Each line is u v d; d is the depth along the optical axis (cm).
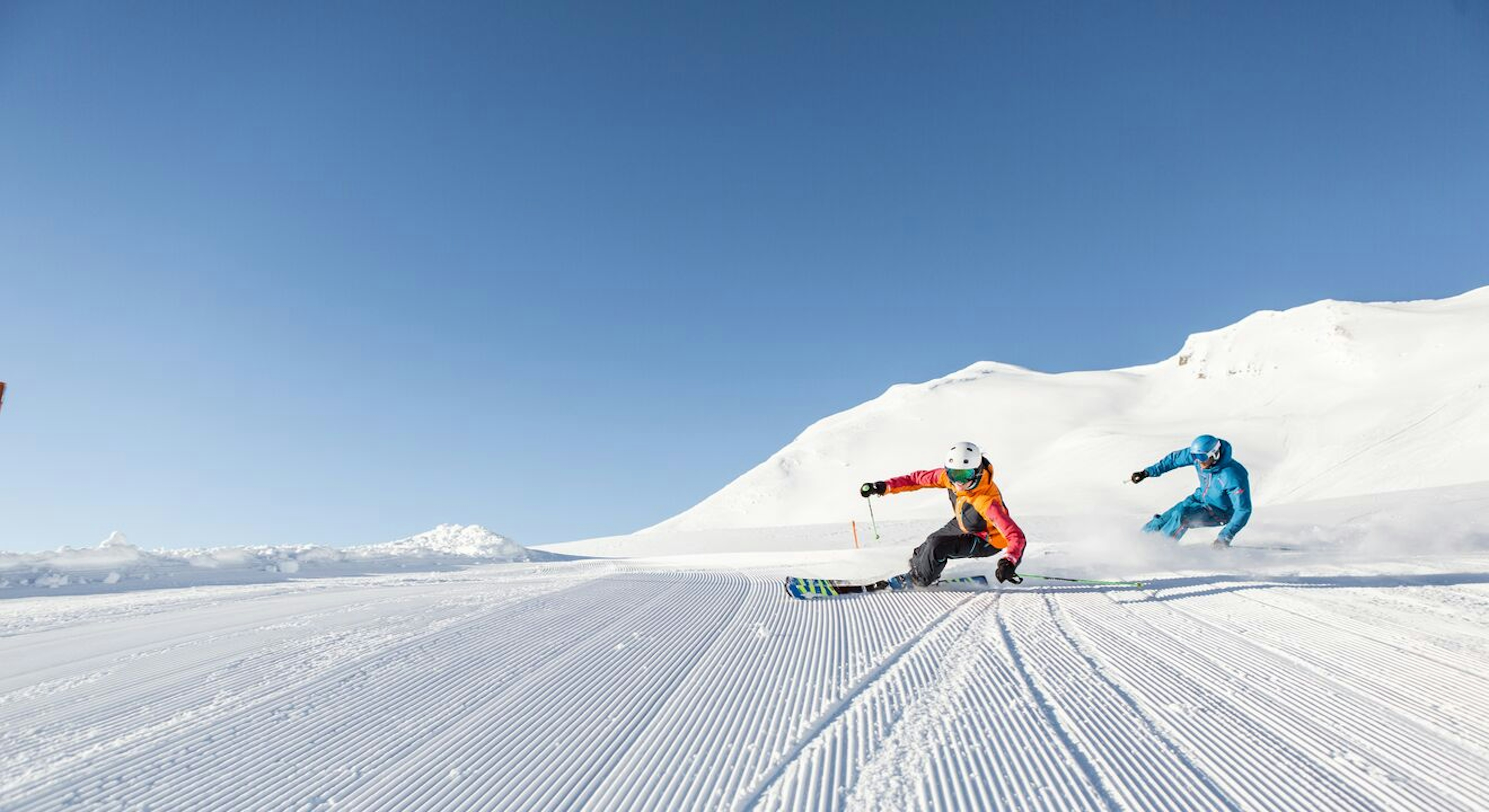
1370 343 10044
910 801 221
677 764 259
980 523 643
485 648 442
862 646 432
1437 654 364
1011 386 14338
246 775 254
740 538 2734
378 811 226
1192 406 11012
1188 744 262
